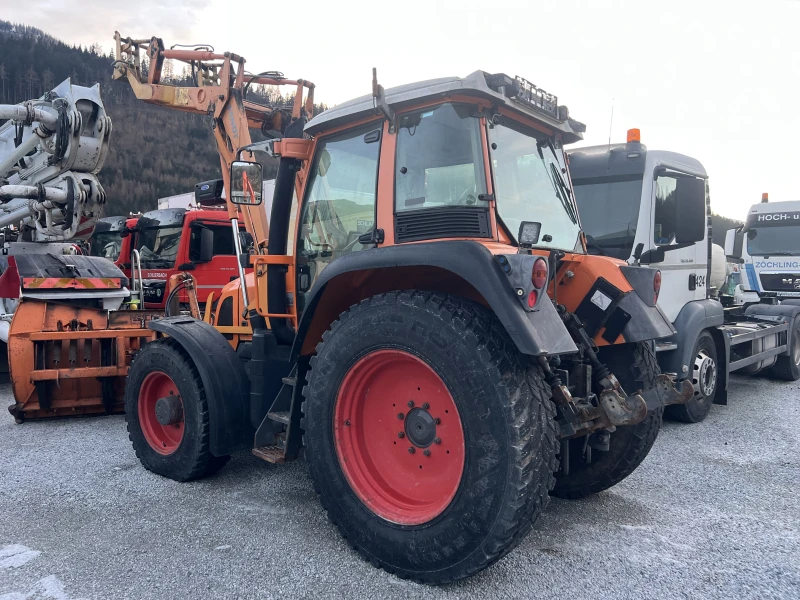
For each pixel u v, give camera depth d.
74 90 5.98
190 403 3.77
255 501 3.55
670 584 2.63
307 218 3.62
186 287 6.42
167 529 3.14
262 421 3.56
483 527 2.39
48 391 5.37
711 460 4.57
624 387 3.46
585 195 6.14
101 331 5.45
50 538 3.03
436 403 2.71
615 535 3.15
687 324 5.72
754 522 3.35
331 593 2.52
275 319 3.76
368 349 2.78
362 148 3.28
